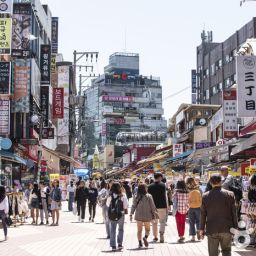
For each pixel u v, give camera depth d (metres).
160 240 15.03
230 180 13.99
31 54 34.59
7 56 31.73
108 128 133.12
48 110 40.47
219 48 68.94
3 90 29.17
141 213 13.76
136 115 139.12
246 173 16.78
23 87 32.44
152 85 173.62
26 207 22.00
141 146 93.44
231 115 28.30
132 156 93.94
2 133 29.47
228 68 65.88
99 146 133.88
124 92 171.62
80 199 23.44
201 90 75.38
